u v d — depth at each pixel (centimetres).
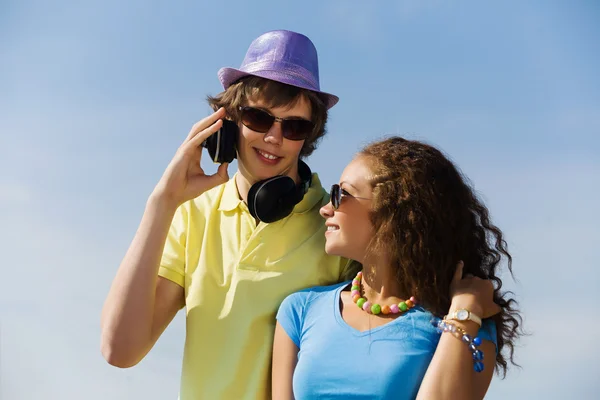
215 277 347
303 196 352
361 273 326
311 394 298
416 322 300
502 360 314
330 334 307
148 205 337
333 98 362
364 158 325
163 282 349
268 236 347
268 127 339
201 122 344
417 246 309
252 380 333
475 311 289
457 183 325
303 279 344
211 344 338
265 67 345
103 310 338
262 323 337
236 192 360
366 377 290
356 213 317
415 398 287
